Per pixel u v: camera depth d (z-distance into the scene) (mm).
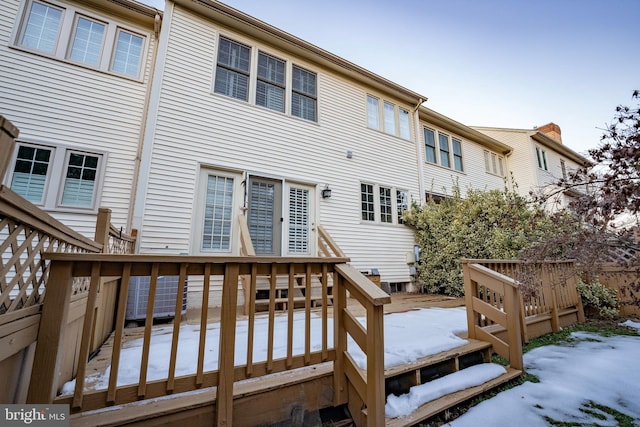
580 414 2076
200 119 5320
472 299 3102
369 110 7973
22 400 1215
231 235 5262
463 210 6605
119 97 5199
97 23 5312
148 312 1467
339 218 6699
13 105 4402
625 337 4020
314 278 5402
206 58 5602
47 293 1313
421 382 2242
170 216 4762
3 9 4598
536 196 2641
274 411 1734
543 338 3945
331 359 1965
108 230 2588
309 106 6852
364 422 1800
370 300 1741
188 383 1510
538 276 3666
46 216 1296
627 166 1847
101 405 1321
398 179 8047
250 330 1716
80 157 4738
